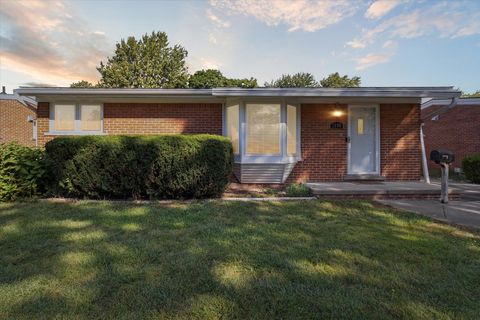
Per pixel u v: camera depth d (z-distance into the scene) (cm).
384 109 856
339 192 656
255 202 603
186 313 212
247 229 415
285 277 270
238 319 206
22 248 338
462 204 604
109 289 245
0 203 575
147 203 591
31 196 631
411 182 818
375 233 402
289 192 688
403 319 208
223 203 592
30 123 1934
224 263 299
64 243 355
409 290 248
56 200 611
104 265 294
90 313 212
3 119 1772
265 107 779
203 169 622
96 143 612
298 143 843
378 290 247
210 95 822
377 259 313
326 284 257
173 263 298
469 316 212
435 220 473
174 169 616
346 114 853
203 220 463
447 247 351
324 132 852
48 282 257
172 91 805
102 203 585
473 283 263
